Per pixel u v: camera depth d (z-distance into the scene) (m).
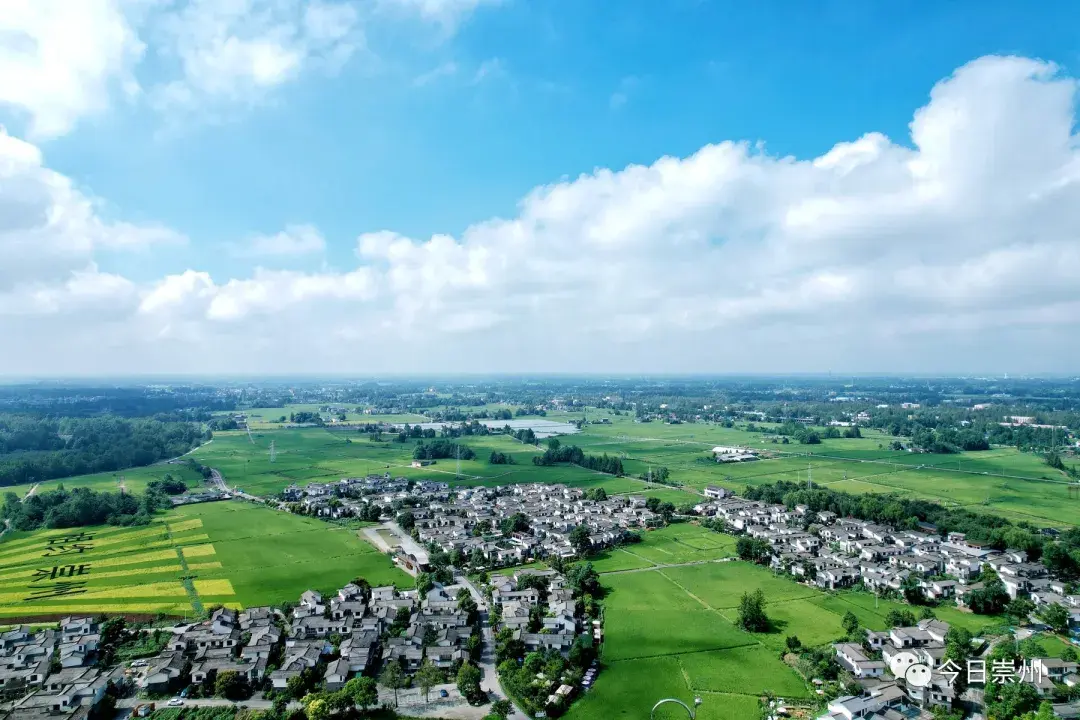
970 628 142.38
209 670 122.88
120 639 139.12
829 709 107.69
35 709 110.19
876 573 171.62
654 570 186.12
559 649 132.50
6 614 152.88
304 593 159.25
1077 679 113.50
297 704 114.88
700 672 123.62
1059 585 161.12
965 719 107.81
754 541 197.88
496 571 188.62
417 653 129.12
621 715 109.50
